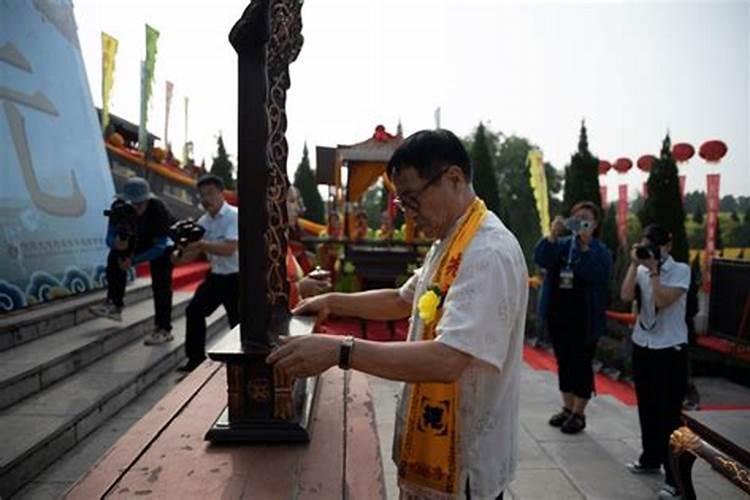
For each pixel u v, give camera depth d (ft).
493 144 99.40
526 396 14.89
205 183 13.79
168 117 45.68
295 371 3.71
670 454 7.16
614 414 13.52
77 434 9.60
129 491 3.71
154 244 14.52
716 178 32.99
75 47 18.38
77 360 12.11
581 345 11.96
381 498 3.65
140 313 16.66
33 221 14.42
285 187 4.70
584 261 11.74
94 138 18.61
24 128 14.75
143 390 12.37
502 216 37.73
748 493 5.73
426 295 4.01
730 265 12.83
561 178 86.94
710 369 22.95
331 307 5.39
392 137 25.45
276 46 4.53
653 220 27.89
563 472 10.18
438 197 4.10
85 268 16.26
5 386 9.82
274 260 4.65
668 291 9.92
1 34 14.56
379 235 26.76
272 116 4.53
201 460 4.23
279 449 4.47
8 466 7.75
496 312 3.64
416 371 3.56
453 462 4.05
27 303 13.64
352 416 5.37
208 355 4.40
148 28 34.83
